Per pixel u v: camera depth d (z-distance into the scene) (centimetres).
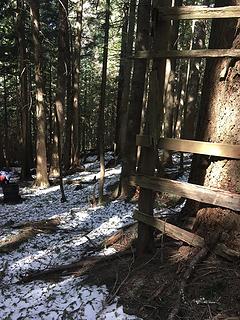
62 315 170
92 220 346
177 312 149
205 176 187
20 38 747
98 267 205
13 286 214
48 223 349
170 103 522
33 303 187
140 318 156
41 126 634
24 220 388
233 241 169
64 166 837
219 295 154
